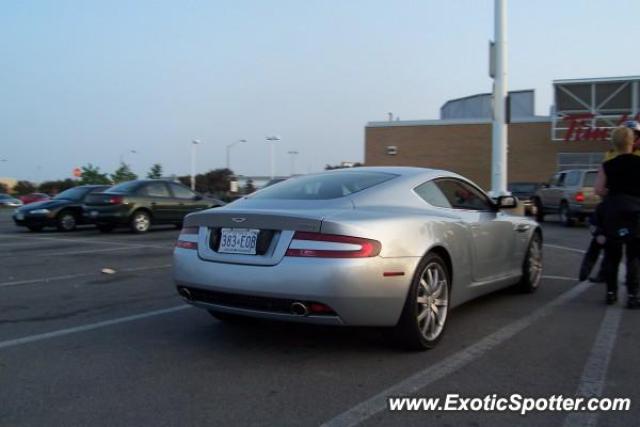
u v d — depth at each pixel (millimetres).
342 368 4184
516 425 3270
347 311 4000
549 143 31516
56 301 6555
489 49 13695
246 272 4160
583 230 16266
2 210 43531
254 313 4250
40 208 17031
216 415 3383
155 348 4707
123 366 4258
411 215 4566
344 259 3959
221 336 5051
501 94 13531
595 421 3318
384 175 5148
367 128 34938
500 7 13477
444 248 4770
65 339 4984
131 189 16281
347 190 4793
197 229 4602
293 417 3354
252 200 4910
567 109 29688
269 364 4285
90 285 7566
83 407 3506
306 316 4043
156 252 11375
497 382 3900
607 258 6215
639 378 3975
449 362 4305
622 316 5723
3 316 5824
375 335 5020
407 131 34281
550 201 19688
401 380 3936
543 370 4137
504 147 13602
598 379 3955
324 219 4039
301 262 4004
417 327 4395
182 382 3920
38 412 3434
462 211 5441
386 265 4113
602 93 28953
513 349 4625
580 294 6824
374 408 3480
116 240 14094
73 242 13602
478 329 5227
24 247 12445
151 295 6887
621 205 5934
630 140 5992
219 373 4094
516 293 6793
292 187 5102
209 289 4355
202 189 62125
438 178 5410
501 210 6254
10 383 3916
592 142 30812
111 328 5340
